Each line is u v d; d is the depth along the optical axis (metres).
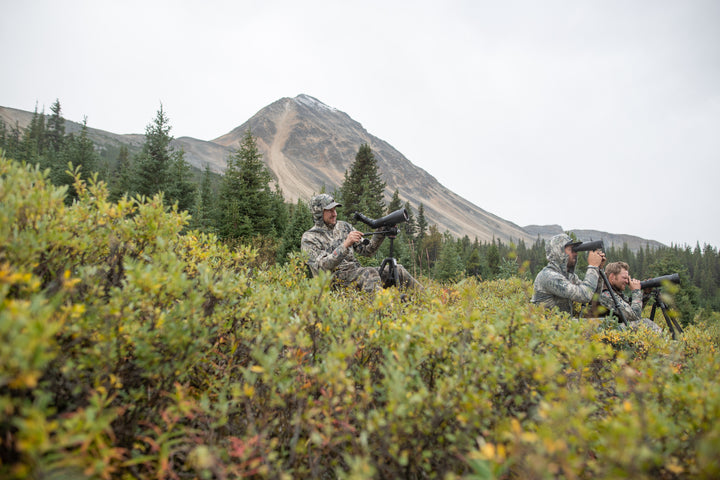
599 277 4.37
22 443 0.82
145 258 1.80
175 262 1.63
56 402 1.21
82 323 1.26
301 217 24.62
